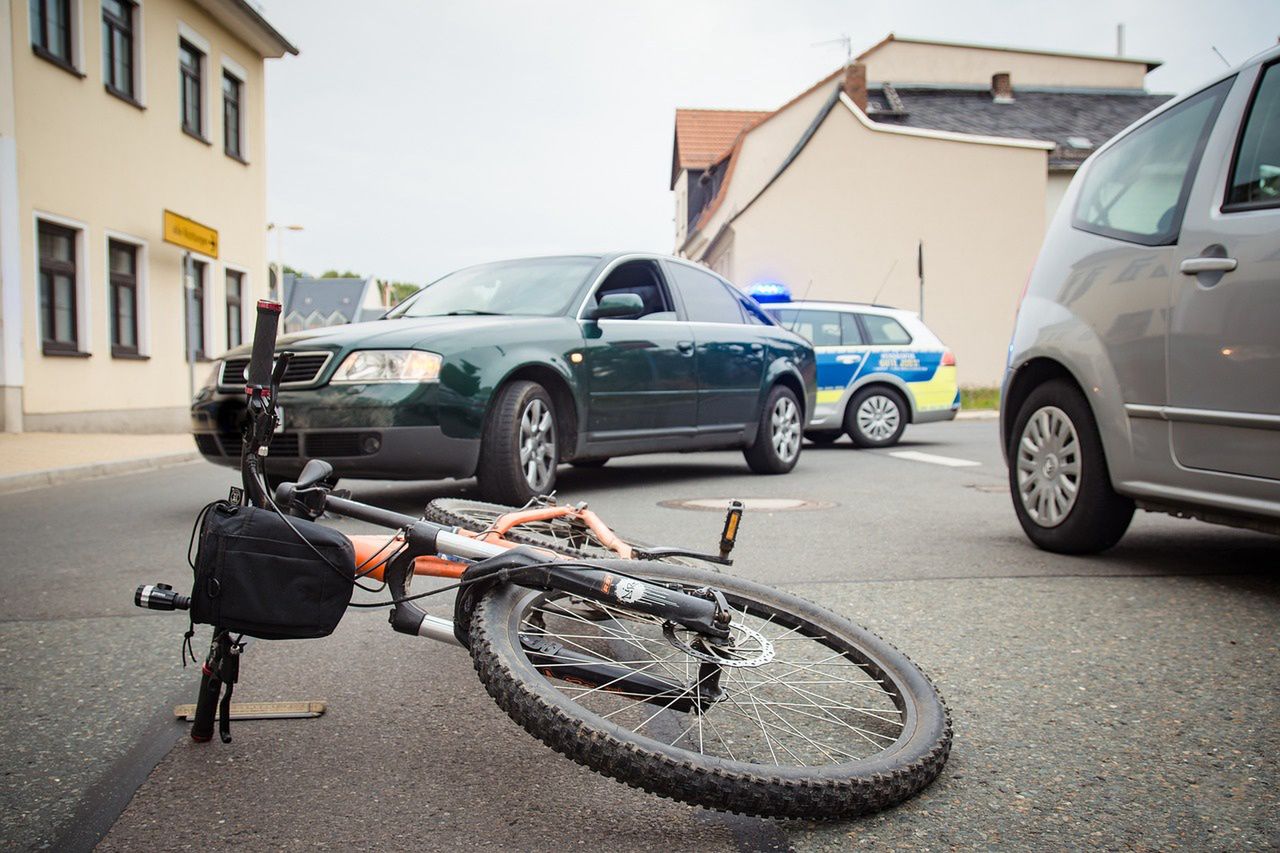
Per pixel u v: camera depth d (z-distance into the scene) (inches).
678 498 278.8
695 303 315.0
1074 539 189.0
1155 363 167.9
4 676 120.6
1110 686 117.1
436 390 227.3
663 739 96.9
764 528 225.1
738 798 74.7
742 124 1774.1
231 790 87.8
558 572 89.0
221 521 85.7
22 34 559.5
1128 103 1384.1
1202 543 206.4
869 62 1414.9
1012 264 1112.8
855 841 79.5
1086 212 195.3
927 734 88.4
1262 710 109.3
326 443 227.1
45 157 581.3
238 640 96.7
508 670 80.5
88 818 82.4
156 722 104.8
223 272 827.4
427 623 94.3
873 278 1127.0
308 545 85.5
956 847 78.7
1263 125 157.8
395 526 97.4
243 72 866.8
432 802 85.6
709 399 308.2
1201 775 92.9
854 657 99.8
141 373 691.4
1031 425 198.8
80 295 621.3
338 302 3137.3
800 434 356.2
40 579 177.5
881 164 1119.6
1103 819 84.0
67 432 594.6
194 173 775.1
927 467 383.2
